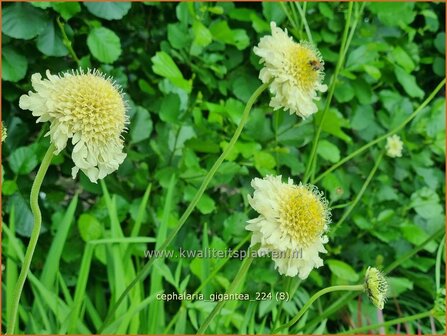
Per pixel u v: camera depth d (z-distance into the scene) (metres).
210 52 0.57
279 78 0.35
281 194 0.33
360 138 0.65
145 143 0.56
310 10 0.59
